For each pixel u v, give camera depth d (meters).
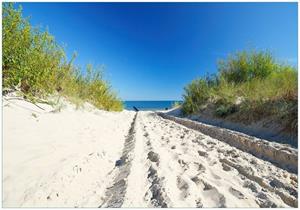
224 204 2.53
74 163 3.34
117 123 9.84
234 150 4.78
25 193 2.46
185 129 8.62
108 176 3.48
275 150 4.20
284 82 7.77
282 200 2.71
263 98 7.71
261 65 11.12
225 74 12.34
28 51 5.33
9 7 4.76
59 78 7.58
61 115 6.10
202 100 13.69
